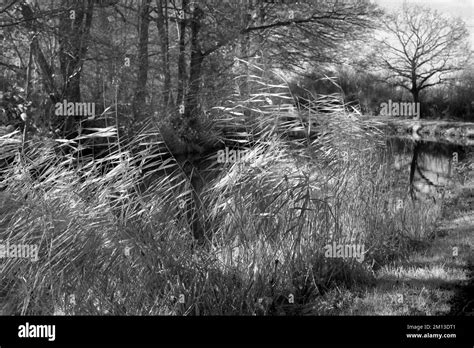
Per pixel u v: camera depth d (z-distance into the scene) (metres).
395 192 9.00
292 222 6.24
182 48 22.53
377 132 8.73
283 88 6.92
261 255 5.91
